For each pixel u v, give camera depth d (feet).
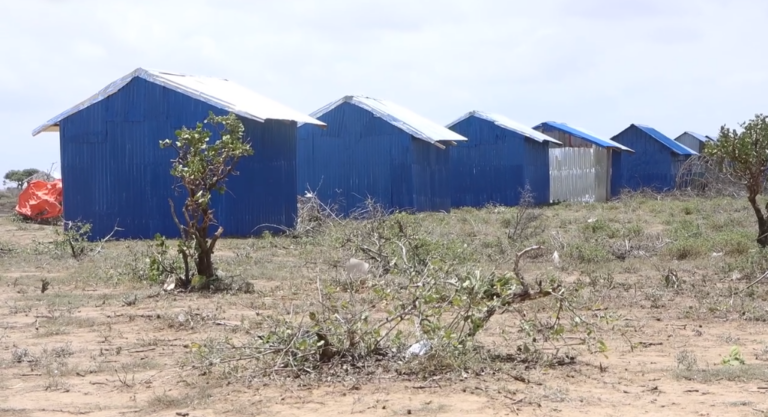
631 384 23.84
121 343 31.09
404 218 56.95
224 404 22.18
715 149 59.11
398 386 23.52
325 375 24.61
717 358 27.73
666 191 151.02
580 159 152.66
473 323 26.96
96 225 81.10
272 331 26.86
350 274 40.75
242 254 61.05
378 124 105.91
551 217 97.50
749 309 37.06
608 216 100.37
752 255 51.96
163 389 24.00
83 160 81.35
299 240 72.38
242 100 83.82
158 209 80.38
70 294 43.62
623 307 38.68
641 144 165.68
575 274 51.93
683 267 53.11
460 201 134.51
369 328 27.81
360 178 106.73
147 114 80.28
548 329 29.60
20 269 56.18
